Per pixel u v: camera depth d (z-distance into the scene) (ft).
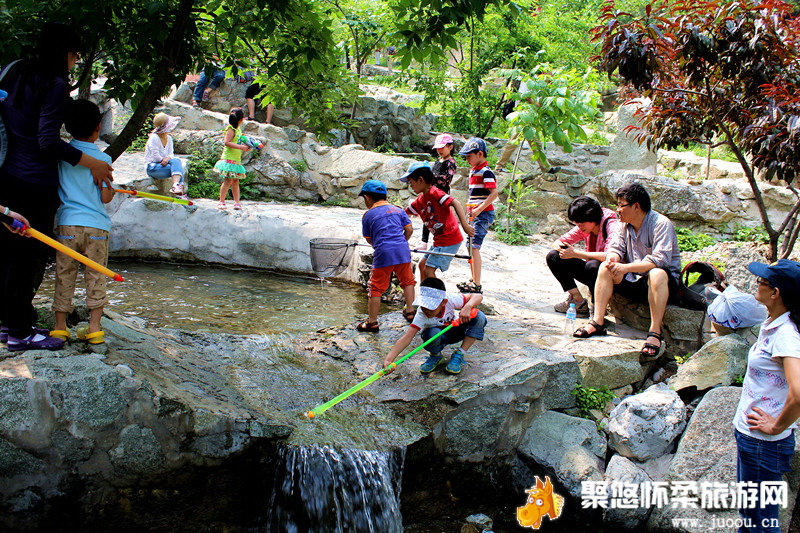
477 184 24.61
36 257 13.62
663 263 19.22
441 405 16.26
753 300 18.24
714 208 34.24
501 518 16.61
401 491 15.42
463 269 27.89
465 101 49.73
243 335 20.38
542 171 38.32
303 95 21.03
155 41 17.28
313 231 30.99
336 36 47.01
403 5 17.40
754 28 17.54
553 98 32.04
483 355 18.44
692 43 17.72
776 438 12.49
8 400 12.41
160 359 16.19
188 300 24.90
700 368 18.07
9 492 12.79
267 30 17.85
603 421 17.81
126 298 24.54
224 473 14.55
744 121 19.57
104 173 13.92
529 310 23.13
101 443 13.29
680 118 20.66
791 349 11.77
